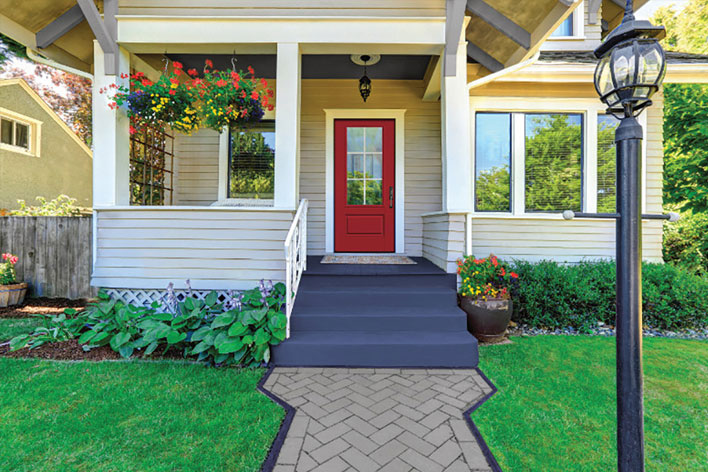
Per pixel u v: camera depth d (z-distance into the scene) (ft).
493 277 11.71
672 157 23.53
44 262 16.74
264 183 16.92
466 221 12.66
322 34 11.91
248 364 9.48
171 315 10.21
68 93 36.63
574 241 14.66
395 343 9.54
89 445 6.06
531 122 15.29
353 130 17.06
